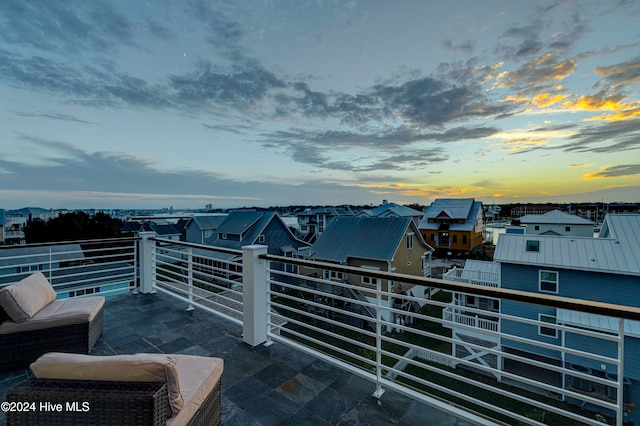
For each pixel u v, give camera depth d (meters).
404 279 1.99
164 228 28.22
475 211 26.86
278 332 3.29
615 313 1.29
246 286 3.05
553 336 8.01
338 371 2.52
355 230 14.58
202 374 1.73
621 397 1.30
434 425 1.87
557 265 8.25
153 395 1.17
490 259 23.97
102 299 3.17
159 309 4.01
